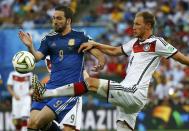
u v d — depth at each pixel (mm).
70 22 27734
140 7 73500
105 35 62469
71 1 75625
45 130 28125
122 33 63594
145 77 26062
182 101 56156
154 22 26422
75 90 25016
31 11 73812
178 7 72562
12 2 75562
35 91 25062
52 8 74125
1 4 75188
